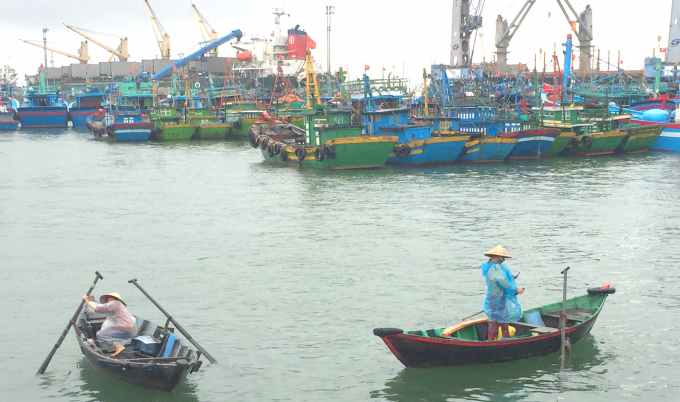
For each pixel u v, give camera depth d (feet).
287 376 60.23
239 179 189.26
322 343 67.31
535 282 86.99
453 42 428.56
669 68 374.63
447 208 139.44
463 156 217.77
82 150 288.71
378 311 76.33
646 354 63.77
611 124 246.27
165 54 622.95
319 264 96.48
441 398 55.77
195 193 165.27
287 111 345.72
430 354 58.39
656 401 55.06
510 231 116.78
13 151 285.02
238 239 112.98
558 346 61.46
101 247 108.27
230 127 339.57
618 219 126.62
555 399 55.42
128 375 55.26
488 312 60.39
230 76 417.69
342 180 182.29
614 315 74.18
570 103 242.17
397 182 177.58
